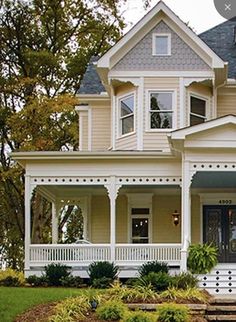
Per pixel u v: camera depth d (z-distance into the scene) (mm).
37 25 32906
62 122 31344
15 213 33562
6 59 32500
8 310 13766
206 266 18125
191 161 18953
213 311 14648
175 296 15125
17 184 32375
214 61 22000
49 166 20266
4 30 32438
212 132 18812
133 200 23156
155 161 20219
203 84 22891
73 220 36844
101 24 33406
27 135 29266
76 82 33031
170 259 19875
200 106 22906
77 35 33562
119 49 22391
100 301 14328
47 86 32250
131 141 22469
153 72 22516
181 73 22484
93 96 24594
